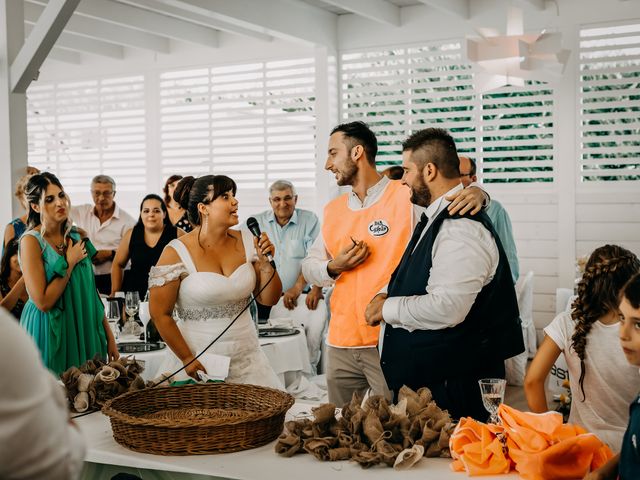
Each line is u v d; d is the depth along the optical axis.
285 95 7.89
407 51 7.43
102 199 6.69
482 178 7.18
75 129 9.00
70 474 1.49
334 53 7.69
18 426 1.39
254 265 3.38
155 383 2.76
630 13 6.49
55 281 3.75
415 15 7.34
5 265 4.36
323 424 2.25
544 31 5.32
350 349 3.45
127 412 2.50
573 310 2.50
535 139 6.93
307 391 4.80
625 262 2.42
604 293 2.42
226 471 2.08
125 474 2.23
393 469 2.08
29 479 1.42
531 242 7.01
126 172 8.81
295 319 5.59
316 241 3.67
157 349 4.22
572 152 6.80
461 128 7.30
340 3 6.55
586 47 6.67
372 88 7.56
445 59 7.23
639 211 6.64
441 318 2.71
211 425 2.20
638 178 6.68
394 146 7.54
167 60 8.48
